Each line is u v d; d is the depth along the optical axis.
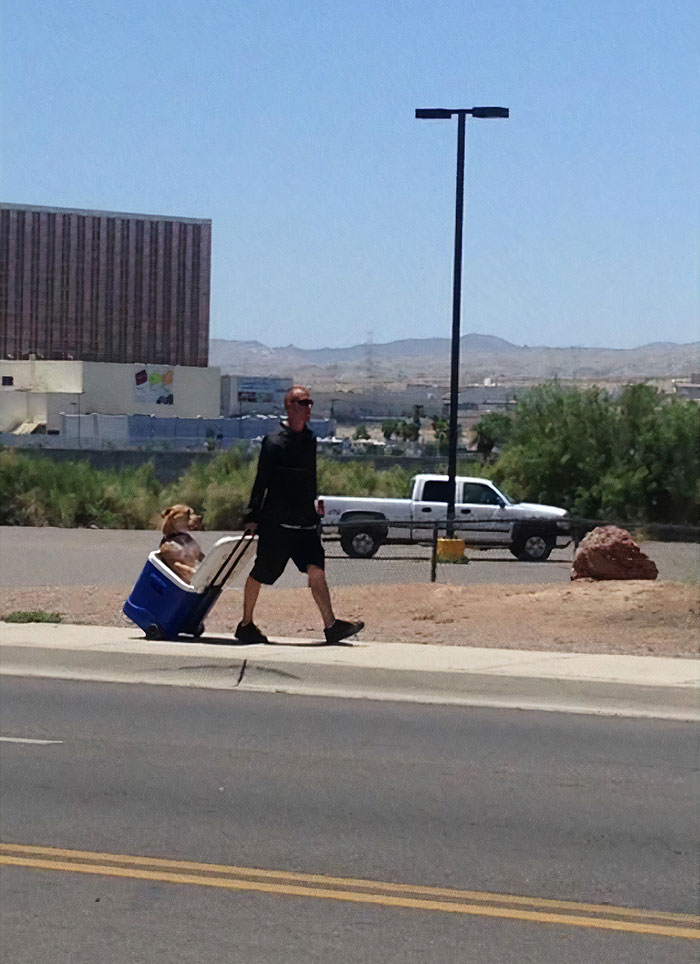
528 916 6.59
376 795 8.89
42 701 12.05
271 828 8.05
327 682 12.94
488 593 19.66
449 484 31.48
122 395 127.94
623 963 6.00
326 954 6.04
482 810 8.56
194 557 15.02
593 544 20.77
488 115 31.20
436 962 5.96
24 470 47.38
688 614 16.72
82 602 18.83
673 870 7.37
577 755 10.16
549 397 49.19
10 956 5.96
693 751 10.35
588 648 14.77
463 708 12.02
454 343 31.73
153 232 191.50
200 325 194.50
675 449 45.09
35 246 186.12
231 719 11.34
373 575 27.56
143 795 8.79
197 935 6.25
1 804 8.53
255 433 122.56
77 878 7.07
